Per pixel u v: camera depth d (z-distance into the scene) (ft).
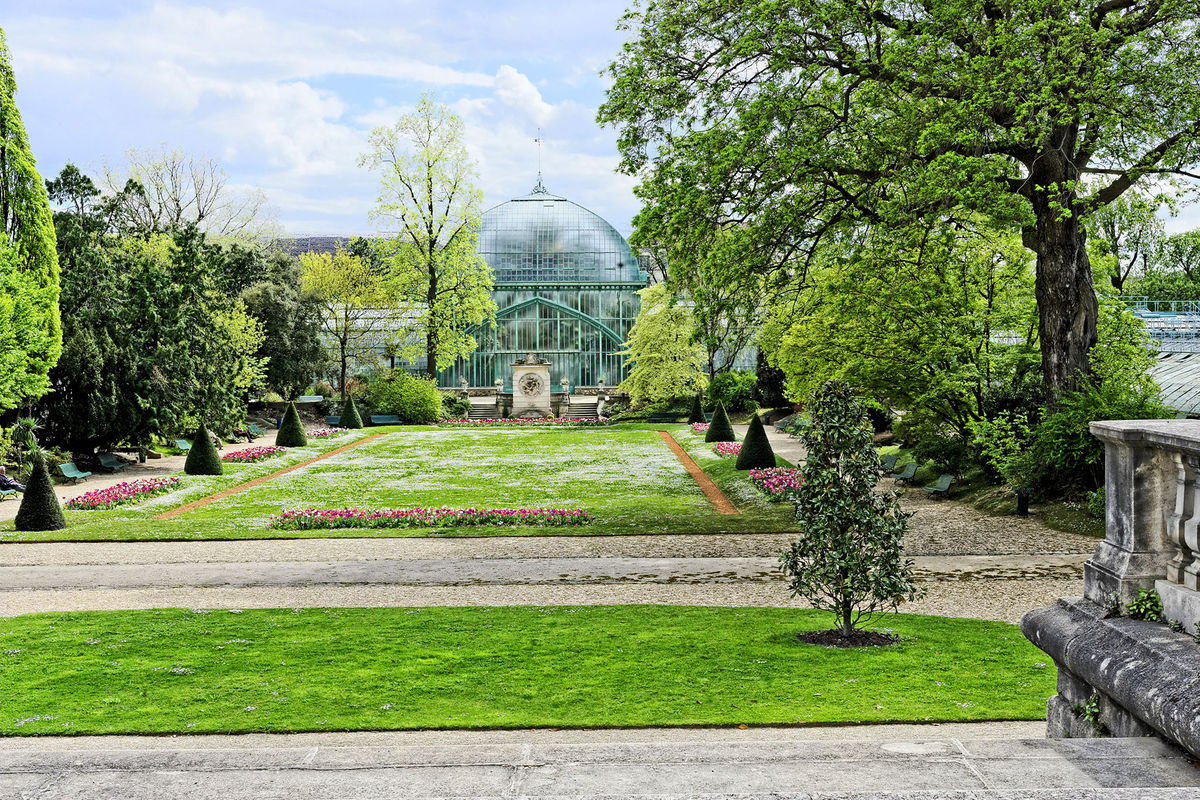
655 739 27.63
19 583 58.65
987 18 67.77
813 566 41.11
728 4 70.59
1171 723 14.46
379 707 31.07
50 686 33.73
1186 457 16.53
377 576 60.44
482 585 57.36
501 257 269.64
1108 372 76.95
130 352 123.24
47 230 111.96
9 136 109.60
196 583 58.39
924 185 61.57
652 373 209.26
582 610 48.55
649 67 75.77
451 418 216.13
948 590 53.72
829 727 28.55
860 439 40.34
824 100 71.10
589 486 110.11
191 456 117.19
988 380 93.66
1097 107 60.54
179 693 32.73
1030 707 30.12
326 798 15.02
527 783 15.92
